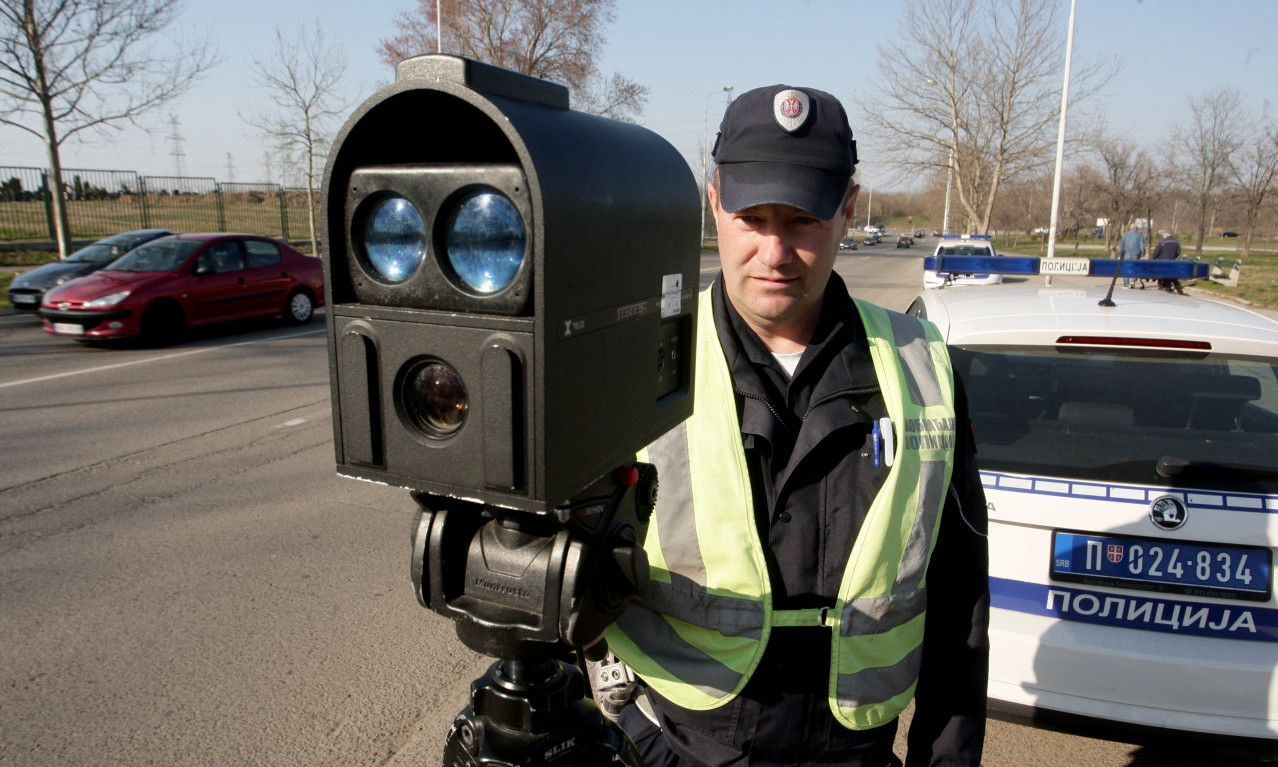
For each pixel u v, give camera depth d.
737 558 1.25
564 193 0.78
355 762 2.52
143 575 3.73
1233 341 2.47
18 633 3.21
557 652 1.08
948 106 29.23
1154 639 2.19
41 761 2.48
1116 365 2.54
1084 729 2.21
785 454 1.31
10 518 4.41
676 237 1.05
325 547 4.06
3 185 18.75
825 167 1.22
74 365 8.66
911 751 1.41
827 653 1.28
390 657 3.08
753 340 1.35
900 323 1.45
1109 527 2.22
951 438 1.35
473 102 0.77
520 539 0.94
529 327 0.77
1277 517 2.14
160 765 2.48
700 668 1.27
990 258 3.93
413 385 0.86
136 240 13.15
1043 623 2.26
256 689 2.87
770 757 1.28
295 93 22.20
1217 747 2.13
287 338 10.57
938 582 1.40
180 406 6.93
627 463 1.02
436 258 0.82
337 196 0.87
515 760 1.02
